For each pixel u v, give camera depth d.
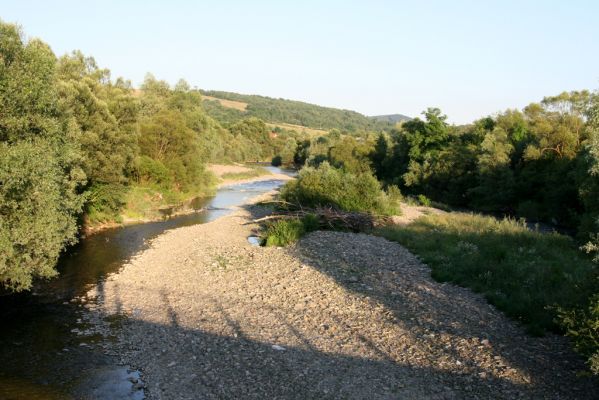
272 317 15.35
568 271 17.80
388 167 69.12
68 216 17.89
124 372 12.13
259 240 28.38
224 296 17.75
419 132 62.59
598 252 10.92
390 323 14.26
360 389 10.66
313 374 11.46
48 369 12.19
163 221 36.44
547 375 10.61
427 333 13.31
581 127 40.66
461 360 11.61
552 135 41.00
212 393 10.91
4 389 11.04
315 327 14.36
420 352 12.26
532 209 39.62
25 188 14.84
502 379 10.56
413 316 14.62
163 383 11.47
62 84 28.31
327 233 27.08
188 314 16.02
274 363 12.12
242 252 24.41
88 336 14.33
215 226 33.50
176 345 13.57
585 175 27.25
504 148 45.41
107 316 15.98
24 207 14.88
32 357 12.84
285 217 31.66
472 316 14.31
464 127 69.81
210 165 86.06
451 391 10.31
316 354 12.53
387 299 16.30
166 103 65.31
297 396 10.54
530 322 13.51
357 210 34.44
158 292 18.53
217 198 53.50
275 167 122.69
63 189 18.53
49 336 14.27
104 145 31.88
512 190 42.28
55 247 16.48
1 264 14.21
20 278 15.43
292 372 11.62
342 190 36.41
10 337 14.13
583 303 10.70
